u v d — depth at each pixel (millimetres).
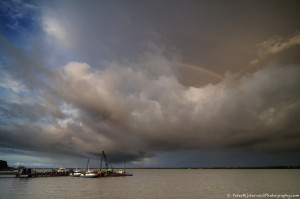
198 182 150375
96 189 99812
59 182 132375
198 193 88375
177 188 108375
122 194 84562
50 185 113062
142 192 91438
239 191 94062
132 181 157375
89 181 145875
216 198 75812
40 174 178500
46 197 74000
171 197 77938
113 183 135750
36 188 98438
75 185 116062
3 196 74875
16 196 75125
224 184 130375
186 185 125812
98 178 180125
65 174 198250
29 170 170125
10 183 121062
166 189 103625
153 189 103500
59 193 83688
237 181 155125
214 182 148000
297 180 158125
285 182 140500
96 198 74188
